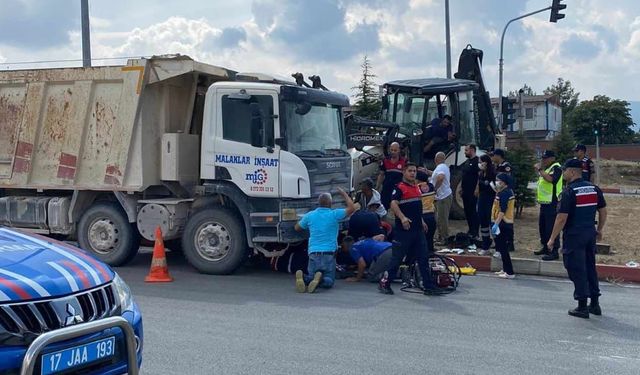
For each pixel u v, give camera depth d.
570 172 7.87
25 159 10.97
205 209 10.16
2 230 4.42
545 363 5.98
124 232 10.60
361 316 7.68
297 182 9.56
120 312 3.93
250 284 9.55
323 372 5.62
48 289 3.49
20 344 3.29
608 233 14.12
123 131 10.32
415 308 8.14
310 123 10.12
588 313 7.75
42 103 10.84
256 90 9.62
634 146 60.88
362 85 23.39
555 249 11.03
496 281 10.08
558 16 22.28
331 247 9.28
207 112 9.96
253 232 9.83
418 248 9.00
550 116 73.00
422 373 5.65
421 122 15.44
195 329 6.95
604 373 5.73
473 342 6.64
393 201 8.90
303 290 9.05
